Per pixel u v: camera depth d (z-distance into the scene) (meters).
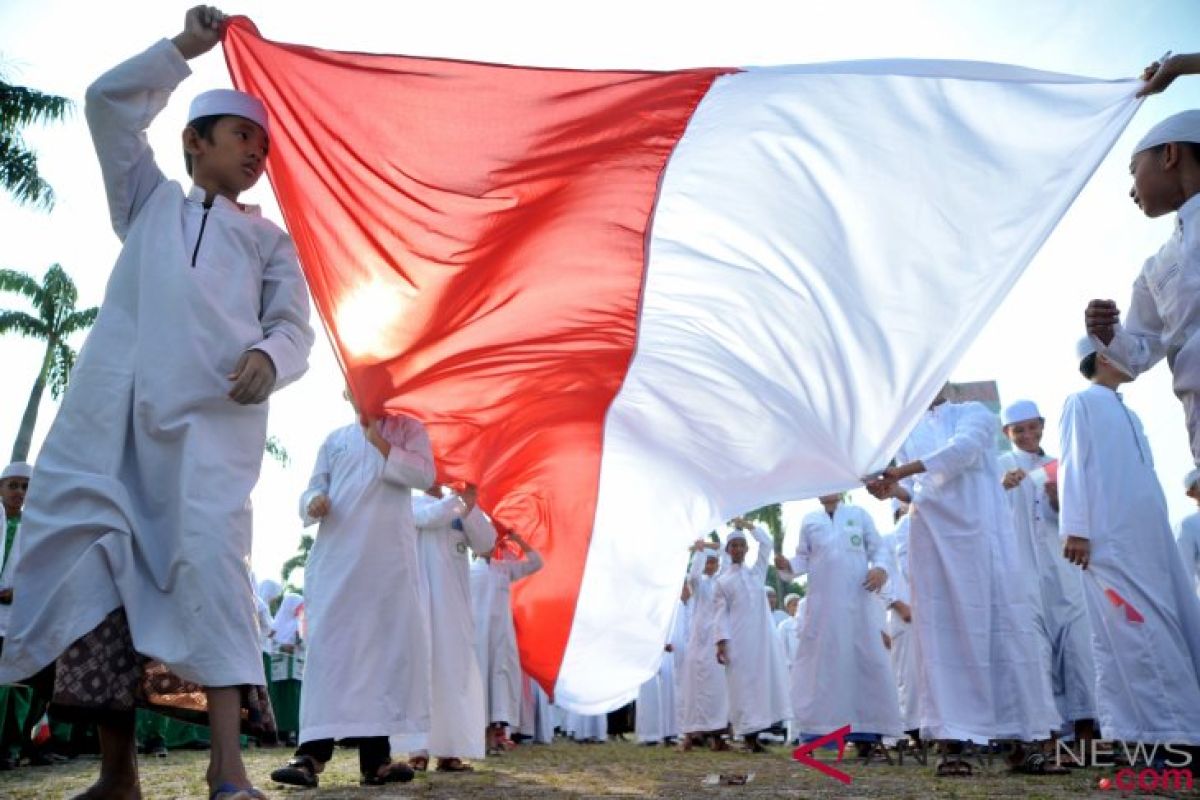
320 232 3.52
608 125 3.41
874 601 6.75
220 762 2.56
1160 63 3.00
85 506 2.63
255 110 3.09
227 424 2.76
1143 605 4.43
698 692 9.12
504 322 3.87
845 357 3.72
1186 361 3.07
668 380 4.17
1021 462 6.58
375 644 4.59
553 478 4.72
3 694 6.54
